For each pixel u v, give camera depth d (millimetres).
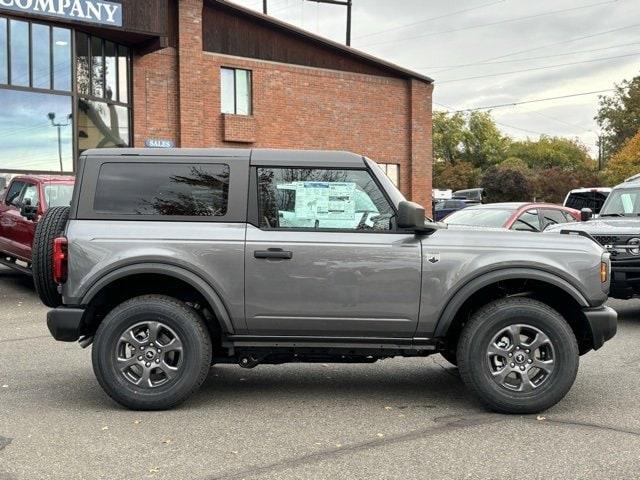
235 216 5270
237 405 5426
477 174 76875
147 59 18922
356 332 5250
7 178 15750
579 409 5336
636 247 8641
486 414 5215
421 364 6980
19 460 4180
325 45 22922
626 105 63062
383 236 5246
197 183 5324
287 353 5438
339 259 5180
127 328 5148
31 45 16062
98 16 16547
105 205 5281
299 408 5355
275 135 22016
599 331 5285
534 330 5176
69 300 5145
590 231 9062
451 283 5195
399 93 24906
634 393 5801
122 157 5359
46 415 5102
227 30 20922
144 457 4238
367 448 4422
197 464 4129
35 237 5441
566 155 88625
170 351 5203
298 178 5344
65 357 7078
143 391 5160
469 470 4035
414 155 25094
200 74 19781
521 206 11320
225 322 5199
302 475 3955
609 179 53969
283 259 5172
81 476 3934
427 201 25500
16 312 9992
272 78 21891
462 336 5230
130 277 5328
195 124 19672
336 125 23375
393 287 5191
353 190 5344
